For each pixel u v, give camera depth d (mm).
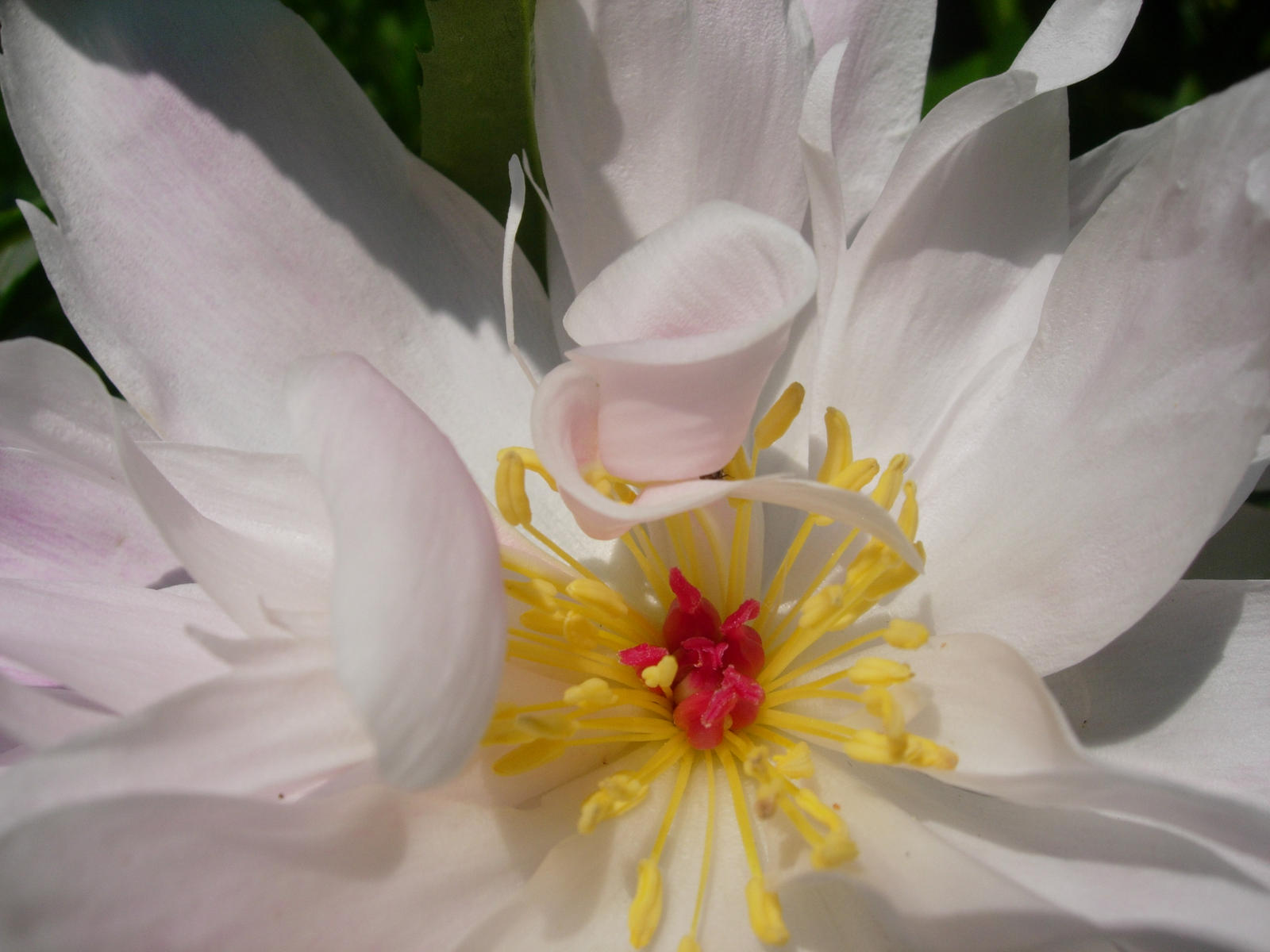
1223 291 119
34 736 107
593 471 127
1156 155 127
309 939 110
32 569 145
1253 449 114
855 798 131
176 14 144
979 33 208
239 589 119
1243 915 109
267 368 148
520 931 120
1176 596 137
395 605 97
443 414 154
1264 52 203
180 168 145
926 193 145
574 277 151
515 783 129
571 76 143
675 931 125
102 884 96
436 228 156
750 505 147
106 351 141
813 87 126
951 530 141
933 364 151
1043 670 131
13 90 138
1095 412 132
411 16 195
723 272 120
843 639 145
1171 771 130
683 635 147
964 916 107
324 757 108
